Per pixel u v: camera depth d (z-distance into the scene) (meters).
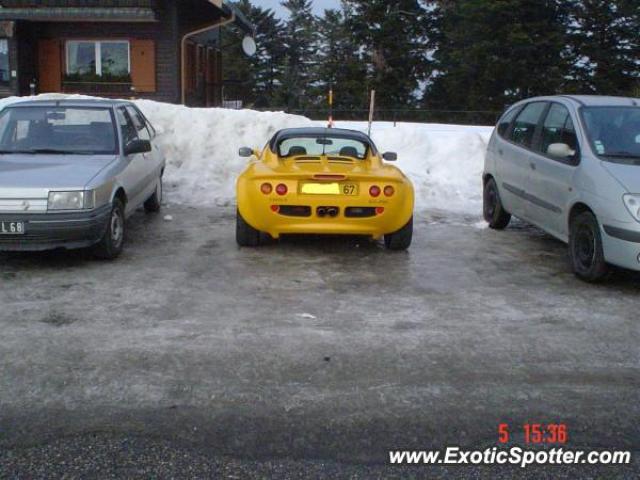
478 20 37.69
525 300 6.37
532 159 8.29
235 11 23.19
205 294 6.35
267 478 3.51
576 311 6.09
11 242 6.82
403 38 44.06
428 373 4.75
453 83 39.81
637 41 38.53
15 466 3.59
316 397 4.38
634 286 6.88
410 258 7.85
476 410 4.26
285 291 6.49
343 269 7.30
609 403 4.39
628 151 7.18
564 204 7.41
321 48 54.50
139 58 21.94
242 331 5.44
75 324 5.54
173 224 9.41
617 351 5.21
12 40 21.28
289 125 13.38
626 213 6.41
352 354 5.04
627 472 3.64
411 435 3.96
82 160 7.75
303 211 7.55
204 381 4.57
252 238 8.04
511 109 9.59
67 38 21.97
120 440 3.85
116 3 21.03
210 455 3.72
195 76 24.16
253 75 61.41
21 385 4.48
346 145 8.68
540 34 37.69
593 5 37.97
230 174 12.13
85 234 6.94
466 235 9.17
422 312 5.97
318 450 3.78
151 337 5.29
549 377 4.74
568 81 37.75
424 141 13.72
